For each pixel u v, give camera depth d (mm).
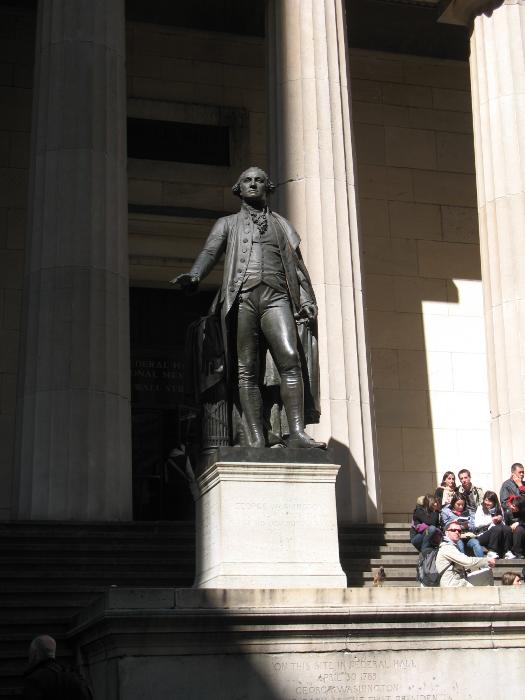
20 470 16656
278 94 19672
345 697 9859
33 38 24359
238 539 10961
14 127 23828
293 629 9844
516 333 19875
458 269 25797
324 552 11125
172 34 25344
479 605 10250
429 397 24734
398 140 26250
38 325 17203
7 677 11570
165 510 23531
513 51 21266
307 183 18922
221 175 24859
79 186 17750
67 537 15211
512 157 20734
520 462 19312
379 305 25000
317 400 12195
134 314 24438
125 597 9562
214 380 11891
